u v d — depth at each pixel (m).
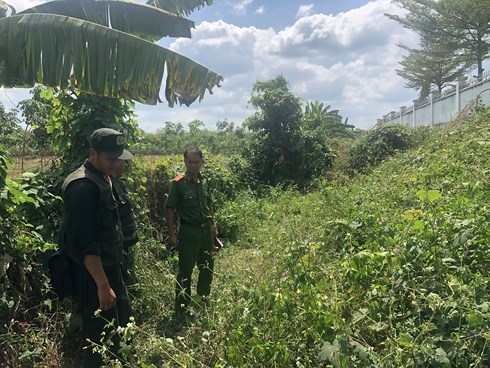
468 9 26.11
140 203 5.85
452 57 30.92
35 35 4.05
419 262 2.62
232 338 2.43
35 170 4.88
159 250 5.56
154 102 4.25
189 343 2.84
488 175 4.33
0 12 4.62
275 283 3.22
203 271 4.45
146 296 4.24
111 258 2.93
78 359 3.47
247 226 7.68
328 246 3.89
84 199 2.72
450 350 2.03
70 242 2.73
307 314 2.45
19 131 5.60
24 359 3.24
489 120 8.80
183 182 4.34
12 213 3.76
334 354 2.08
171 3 5.62
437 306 2.19
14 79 4.10
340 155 14.84
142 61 4.13
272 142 13.73
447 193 4.32
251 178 13.14
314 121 17.73
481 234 2.84
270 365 2.29
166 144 23.02
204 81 4.26
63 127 5.02
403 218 3.77
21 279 3.79
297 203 8.35
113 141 2.83
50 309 3.53
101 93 4.12
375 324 2.35
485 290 2.41
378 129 13.34
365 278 2.73
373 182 7.28
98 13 4.90
